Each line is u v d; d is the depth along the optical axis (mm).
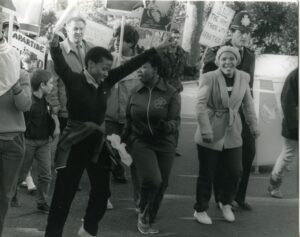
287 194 4426
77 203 4336
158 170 3861
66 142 3473
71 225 4145
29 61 4273
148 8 4312
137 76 4227
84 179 4426
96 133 3492
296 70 4375
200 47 4289
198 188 4254
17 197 4262
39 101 4035
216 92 4129
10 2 3951
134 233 4062
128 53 4344
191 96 4254
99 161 3594
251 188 4453
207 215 4309
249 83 4383
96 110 3492
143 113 3859
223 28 4340
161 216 4332
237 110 4180
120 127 4336
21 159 3596
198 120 4141
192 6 4316
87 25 4258
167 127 3826
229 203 4320
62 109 4281
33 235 3934
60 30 4191
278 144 4434
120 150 3822
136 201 4266
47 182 4160
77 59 4191
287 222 4348
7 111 3467
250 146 4352
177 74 4164
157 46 4113
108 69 3525
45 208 4180
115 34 4312
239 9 4355
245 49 4367
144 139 3895
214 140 4152
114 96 4289
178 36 4293
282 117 4418
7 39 3984
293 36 4367
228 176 4270
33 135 4055
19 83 3461
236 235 4176
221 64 4137
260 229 4262
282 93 4395
